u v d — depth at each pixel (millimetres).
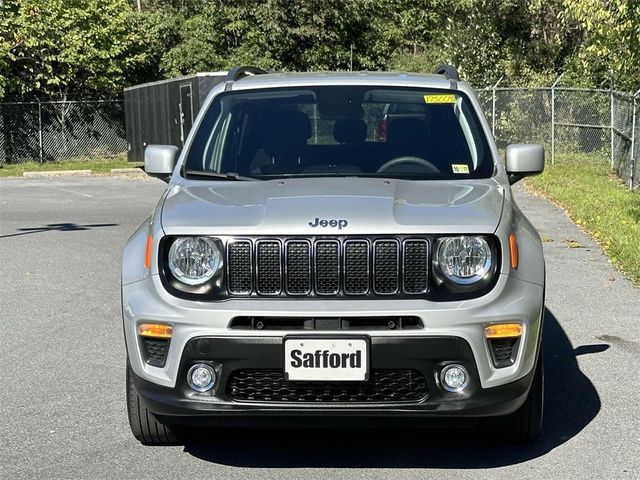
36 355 6969
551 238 12352
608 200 15773
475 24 28266
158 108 27281
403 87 5848
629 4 12594
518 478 4594
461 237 4371
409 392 4344
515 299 4426
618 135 20734
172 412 4410
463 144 5492
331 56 32719
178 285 4434
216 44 32344
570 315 8117
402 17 38281
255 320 4312
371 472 4688
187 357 4344
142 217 15312
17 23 28922
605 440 5133
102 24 31078
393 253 4355
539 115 24891
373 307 4277
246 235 4379
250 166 5398
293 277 4367
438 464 4793
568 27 26094
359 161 5375
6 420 5523
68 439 5207
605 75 23297
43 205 17422
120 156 31328
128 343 4574
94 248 11969
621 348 7059
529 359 4461
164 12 33562
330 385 4309
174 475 4664
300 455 4941
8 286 9578
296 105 5730
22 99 30344
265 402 4320
